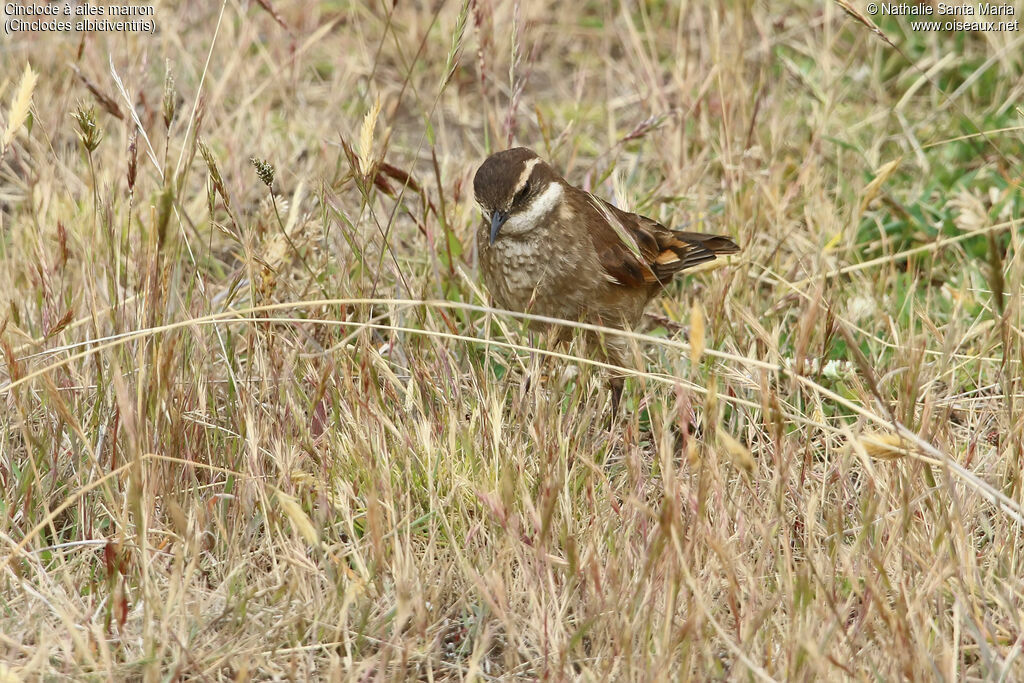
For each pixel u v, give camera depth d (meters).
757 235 11.48
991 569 7.11
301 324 9.62
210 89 13.50
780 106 13.59
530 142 13.98
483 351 10.09
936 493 7.64
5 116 12.67
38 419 8.63
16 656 6.75
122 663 6.69
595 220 9.55
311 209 11.77
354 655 6.80
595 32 15.95
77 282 9.80
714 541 6.55
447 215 11.23
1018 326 8.73
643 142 12.98
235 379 9.11
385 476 7.77
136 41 13.48
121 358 8.52
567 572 7.15
